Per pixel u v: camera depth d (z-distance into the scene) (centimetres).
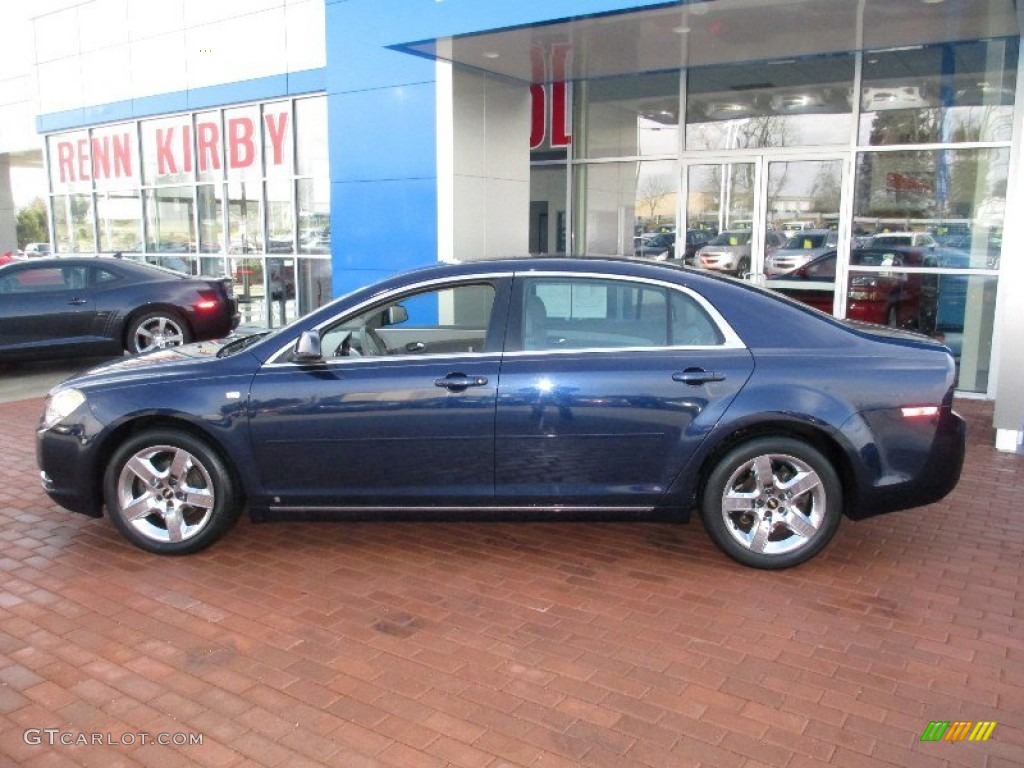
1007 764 318
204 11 1445
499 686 372
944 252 961
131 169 1659
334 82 1095
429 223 1046
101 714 353
